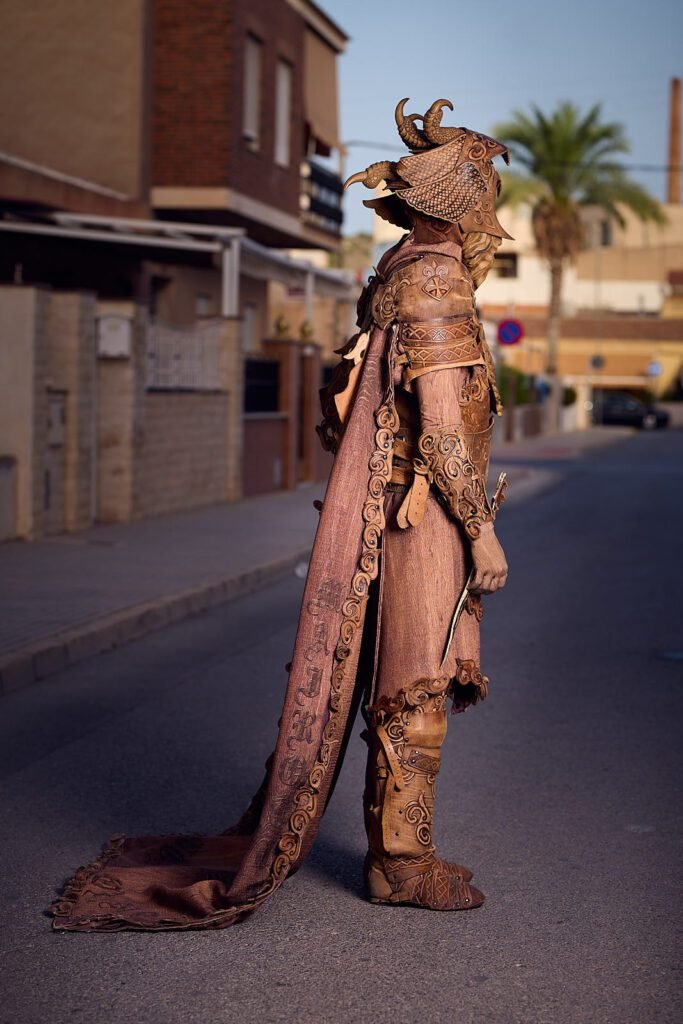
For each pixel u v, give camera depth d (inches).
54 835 189.9
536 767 231.9
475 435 150.8
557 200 2106.3
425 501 148.2
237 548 516.7
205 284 937.5
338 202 1111.6
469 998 134.7
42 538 523.5
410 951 146.6
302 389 916.6
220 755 238.2
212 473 715.4
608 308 3344.0
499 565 147.6
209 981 137.7
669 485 1060.5
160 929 149.6
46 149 816.3
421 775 154.8
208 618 391.5
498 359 1728.6
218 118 819.4
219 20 815.7
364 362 150.5
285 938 149.4
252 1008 131.5
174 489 658.8
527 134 2048.5
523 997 135.3
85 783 218.8
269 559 485.4
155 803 207.2
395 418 146.5
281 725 144.6
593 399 2714.1
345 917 156.3
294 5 956.0
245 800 209.5
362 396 148.1
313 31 1029.2
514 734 257.0
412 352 145.9
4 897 163.3
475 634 153.9
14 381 505.0
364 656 154.3
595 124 2044.8
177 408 657.0
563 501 895.1
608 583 487.5
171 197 824.3
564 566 538.6
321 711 144.2
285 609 411.2
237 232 698.2
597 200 2096.5
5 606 364.5
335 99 1113.4
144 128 815.1
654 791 217.3
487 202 149.7
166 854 166.9
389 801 154.8
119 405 590.6
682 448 1775.3
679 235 3484.3
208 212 842.8
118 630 346.9
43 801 207.9
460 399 147.9
